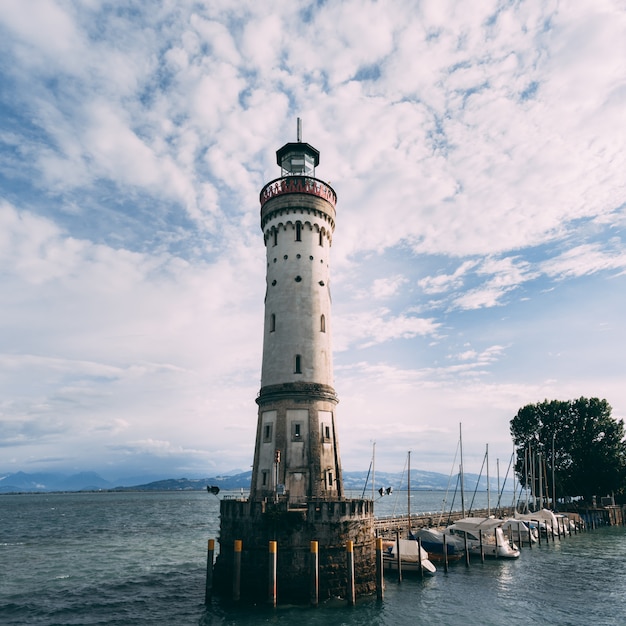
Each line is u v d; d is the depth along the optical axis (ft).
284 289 173.68
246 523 136.98
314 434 158.20
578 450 365.20
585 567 193.57
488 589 157.99
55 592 163.63
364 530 141.08
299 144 194.90
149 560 227.20
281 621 120.47
